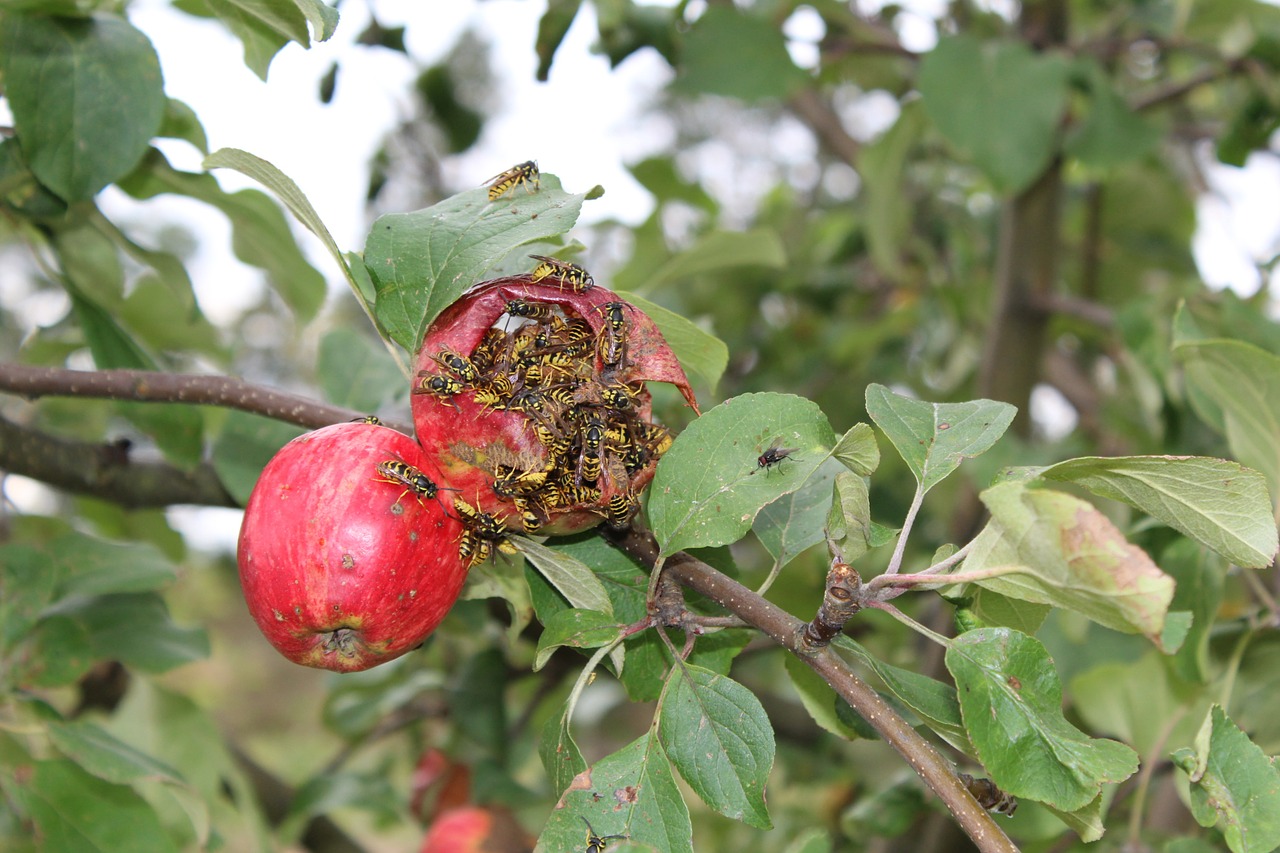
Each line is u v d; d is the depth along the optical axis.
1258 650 0.59
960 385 1.08
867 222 0.99
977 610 0.44
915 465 0.42
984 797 0.44
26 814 0.55
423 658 0.87
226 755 0.74
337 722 0.81
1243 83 0.83
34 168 0.52
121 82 0.53
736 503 0.42
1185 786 0.59
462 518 0.43
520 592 0.49
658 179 0.96
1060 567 0.38
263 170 0.43
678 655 0.43
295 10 0.47
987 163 0.74
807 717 0.87
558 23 0.66
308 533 0.41
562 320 0.44
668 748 0.42
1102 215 1.12
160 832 0.56
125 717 0.74
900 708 0.51
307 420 0.49
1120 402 0.90
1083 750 0.39
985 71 0.75
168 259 0.61
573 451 0.43
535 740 0.90
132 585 0.60
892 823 0.59
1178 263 1.11
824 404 1.06
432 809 0.82
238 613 2.37
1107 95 0.78
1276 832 0.42
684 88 0.80
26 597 0.58
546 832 0.41
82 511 0.83
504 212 0.44
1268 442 0.54
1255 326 0.66
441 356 0.42
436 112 0.90
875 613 0.79
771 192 1.31
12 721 0.56
